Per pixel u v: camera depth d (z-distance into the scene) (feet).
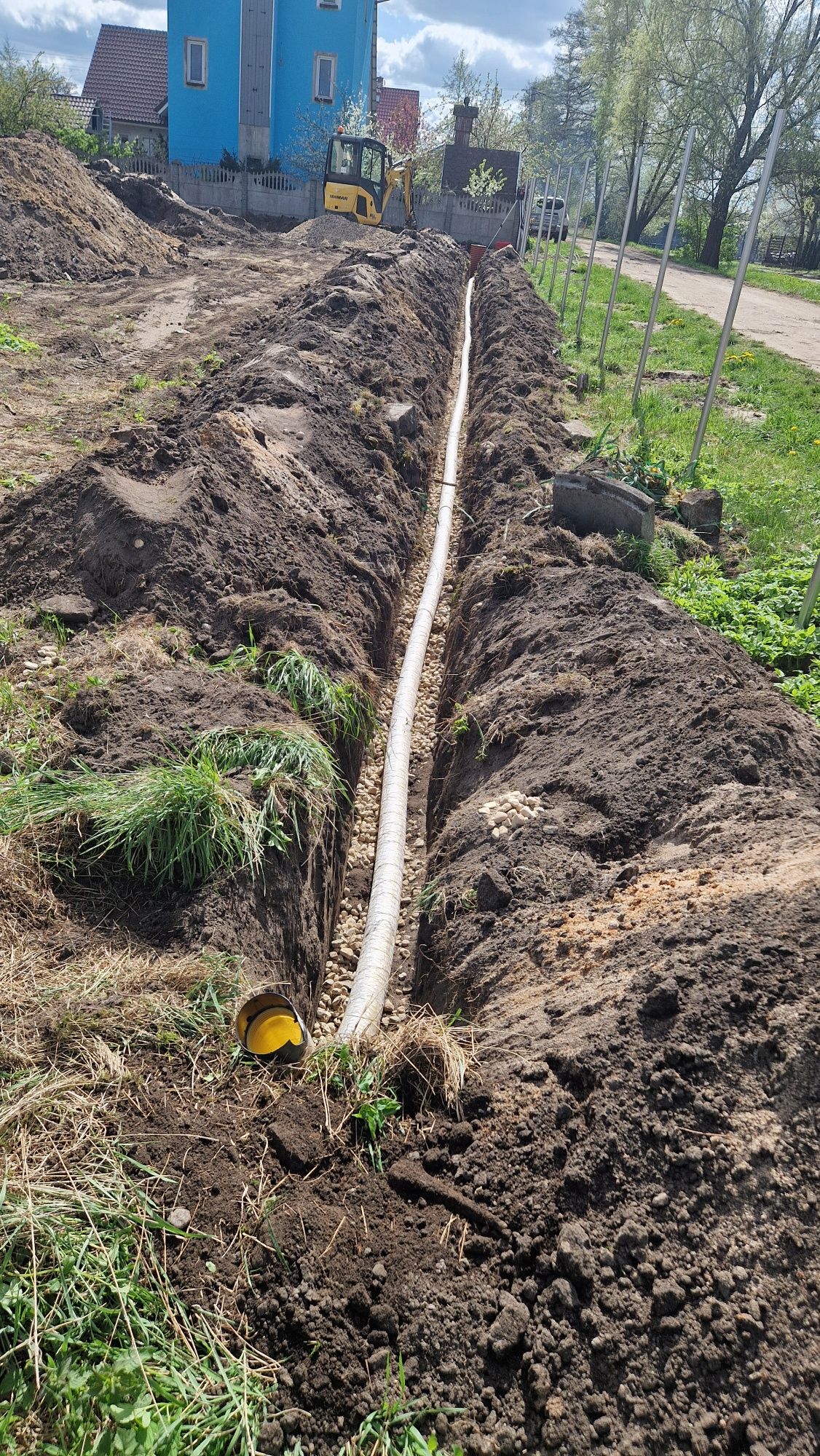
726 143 113.19
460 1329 8.10
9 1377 7.37
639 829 14.21
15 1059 9.92
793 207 141.28
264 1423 7.43
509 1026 11.50
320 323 39.42
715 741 14.79
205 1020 10.92
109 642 17.35
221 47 105.29
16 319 47.01
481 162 107.55
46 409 34.65
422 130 130.11
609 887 13.30
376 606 23.34
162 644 17.65
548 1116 9.59
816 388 48.44
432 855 16.96
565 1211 8.78
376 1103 10.16
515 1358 7.93
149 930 12.38
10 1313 7.64
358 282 44.24
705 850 12.92
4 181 59.52
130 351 44.34
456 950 13.85
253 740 15.07
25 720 15.31
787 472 35.06
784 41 104.88
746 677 18.31
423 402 38.32
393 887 16.70
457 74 147.74
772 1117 8.72
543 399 40.16
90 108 131.34
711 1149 8.68
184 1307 8.01
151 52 139.44
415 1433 7.38
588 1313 7.97
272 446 25.35
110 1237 8.32
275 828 14.11
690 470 32.35
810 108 109.70
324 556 22.84
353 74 108.68
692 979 10.02
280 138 112.06
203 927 12.36
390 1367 7.85
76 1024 10.39
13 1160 8.81
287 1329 8.02
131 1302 7.89
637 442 34.32
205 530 20.16
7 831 12.85
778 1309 7.68
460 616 24.57
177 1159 9.19
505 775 16.98
